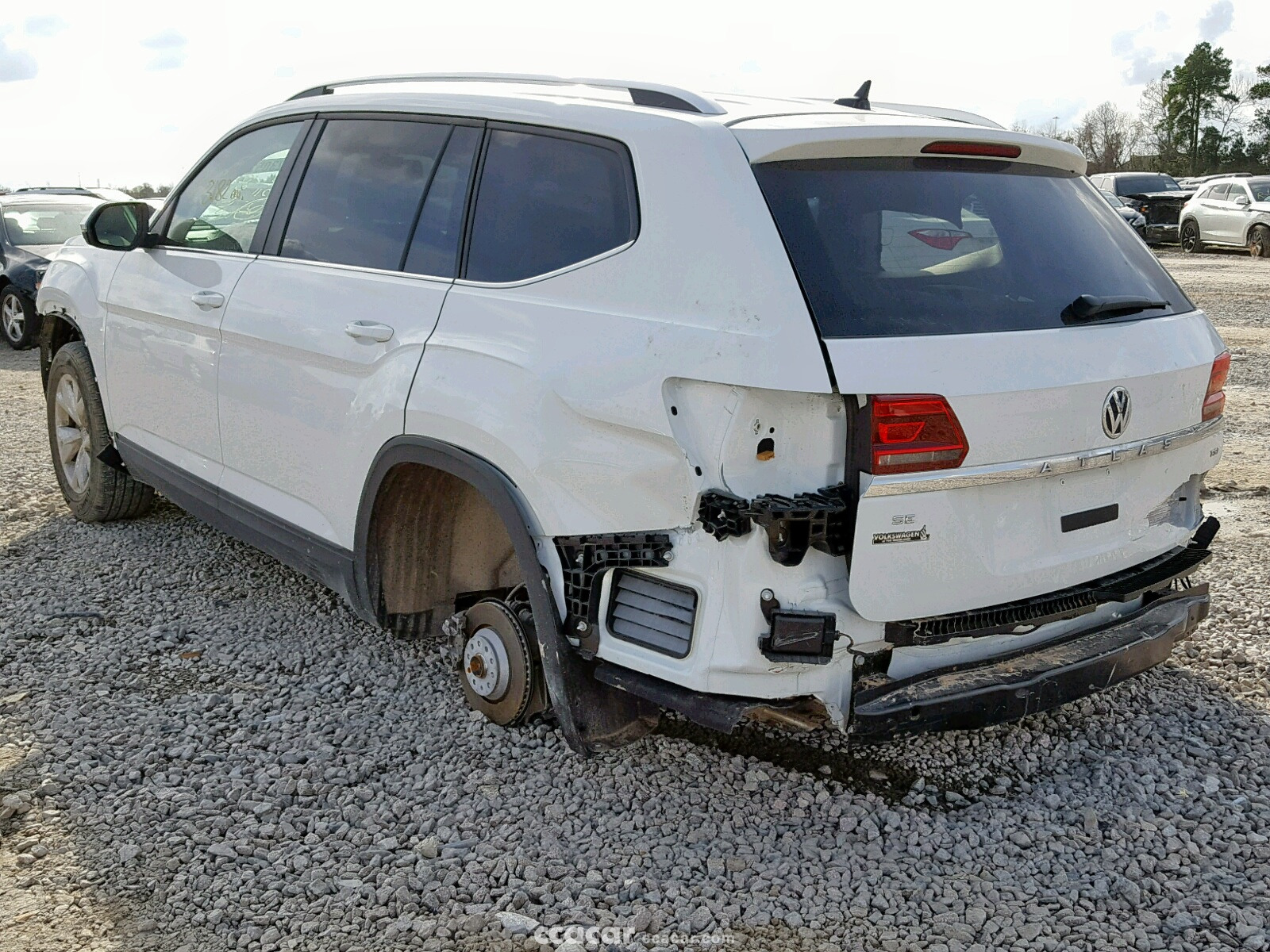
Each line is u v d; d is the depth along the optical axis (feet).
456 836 10.66
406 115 13.37
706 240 10.01
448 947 9.12
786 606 9.64
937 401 9.43
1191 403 11.65
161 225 17.08
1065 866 10.39
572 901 9.75
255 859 10.31
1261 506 21.61
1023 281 10.69
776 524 9.41
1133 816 11.17
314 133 14.61
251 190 15.43
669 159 10.50
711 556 9.73
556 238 11.31
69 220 46.57
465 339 11.55
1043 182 11.91
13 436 27.55
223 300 14.89
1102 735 12.83
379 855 10.34
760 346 9.36
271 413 14.15
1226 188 85.10
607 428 10.25
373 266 13.08
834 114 11.41
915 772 12.05
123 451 17.84
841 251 9.88
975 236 10.75
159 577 17.39
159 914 9.55
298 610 16.20
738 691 9.79
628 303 10.39
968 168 11.24
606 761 12.03
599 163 11.14
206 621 15.76
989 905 9.78
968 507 9.95
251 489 14.90
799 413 9.48
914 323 9.73
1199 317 12.36
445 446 11.61
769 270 9.61
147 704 13.32
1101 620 11.61
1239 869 10.34
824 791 11.48
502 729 12.62
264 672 14.26
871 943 9.26
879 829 10.96
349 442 12.84
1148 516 11.81
